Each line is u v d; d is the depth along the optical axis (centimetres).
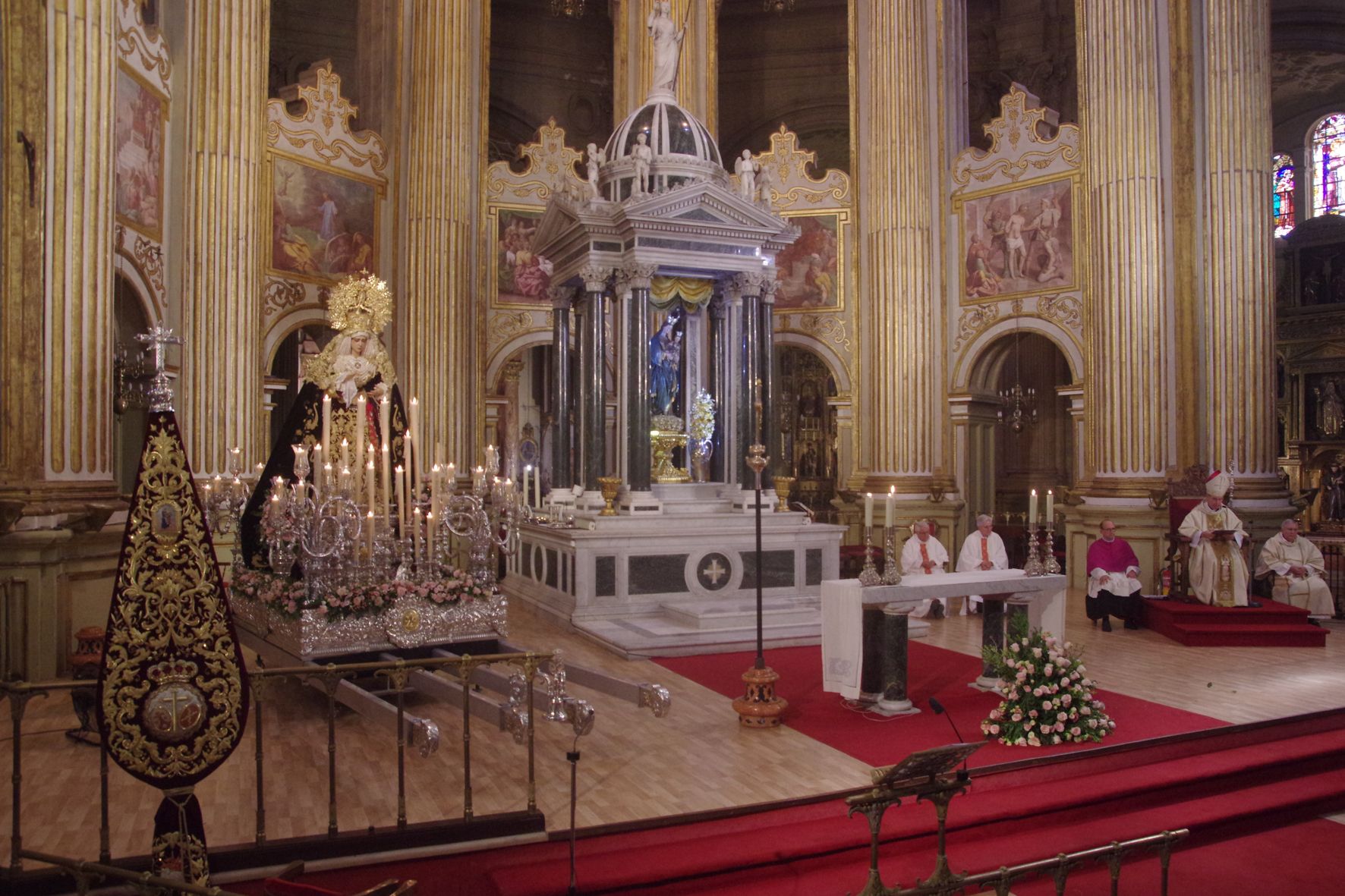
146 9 1248
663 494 1277
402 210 1691
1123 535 1439
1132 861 620
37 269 907
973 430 1742
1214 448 1403
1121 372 1466
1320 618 1316
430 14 1675
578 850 555
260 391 1465
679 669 978
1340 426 2397
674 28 1370
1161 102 1457
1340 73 2333
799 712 827
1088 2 1520
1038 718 742
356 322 1008
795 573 1234
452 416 1662
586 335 1261
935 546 1295
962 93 1792
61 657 929
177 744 464
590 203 1227
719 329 1327
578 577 1149
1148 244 1448
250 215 1348
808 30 2612
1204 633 1134
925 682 935
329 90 1608
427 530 892
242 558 973
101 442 967
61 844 530
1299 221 2484
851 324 1803
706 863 542
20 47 909
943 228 1744
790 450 2455
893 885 548
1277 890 579
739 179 1347
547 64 2609
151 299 1230
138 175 1195
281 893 373
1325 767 781
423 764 678
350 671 535
